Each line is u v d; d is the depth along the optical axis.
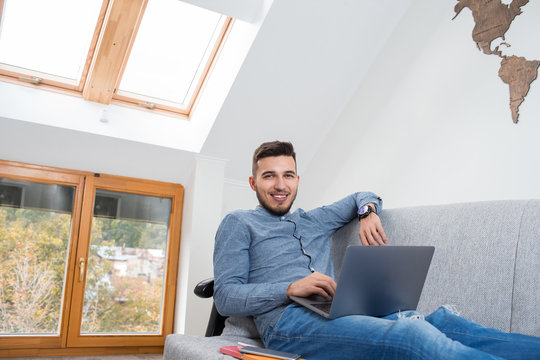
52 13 2.67
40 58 2.78
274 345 1.23
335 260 1.76
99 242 3.01
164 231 3.26
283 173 1.57
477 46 2.04
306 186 3.19
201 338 1.42
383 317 1.20
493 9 2.00
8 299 2.71
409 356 0.86
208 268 3.05
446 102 2.17
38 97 2.75
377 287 1.12
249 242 1.47
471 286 1.34
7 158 2.79
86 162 2.99
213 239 3.10
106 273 3.00
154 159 3.12
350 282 1.05
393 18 2.66
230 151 3.15
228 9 2.45
